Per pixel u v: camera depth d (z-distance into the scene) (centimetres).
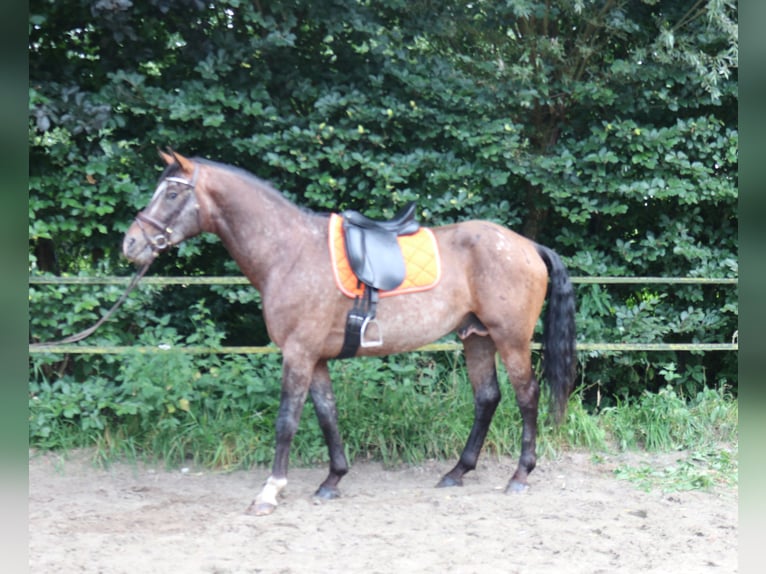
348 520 422
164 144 598
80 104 546
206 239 600
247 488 489
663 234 634
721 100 646
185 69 620
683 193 605
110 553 369
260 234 446
